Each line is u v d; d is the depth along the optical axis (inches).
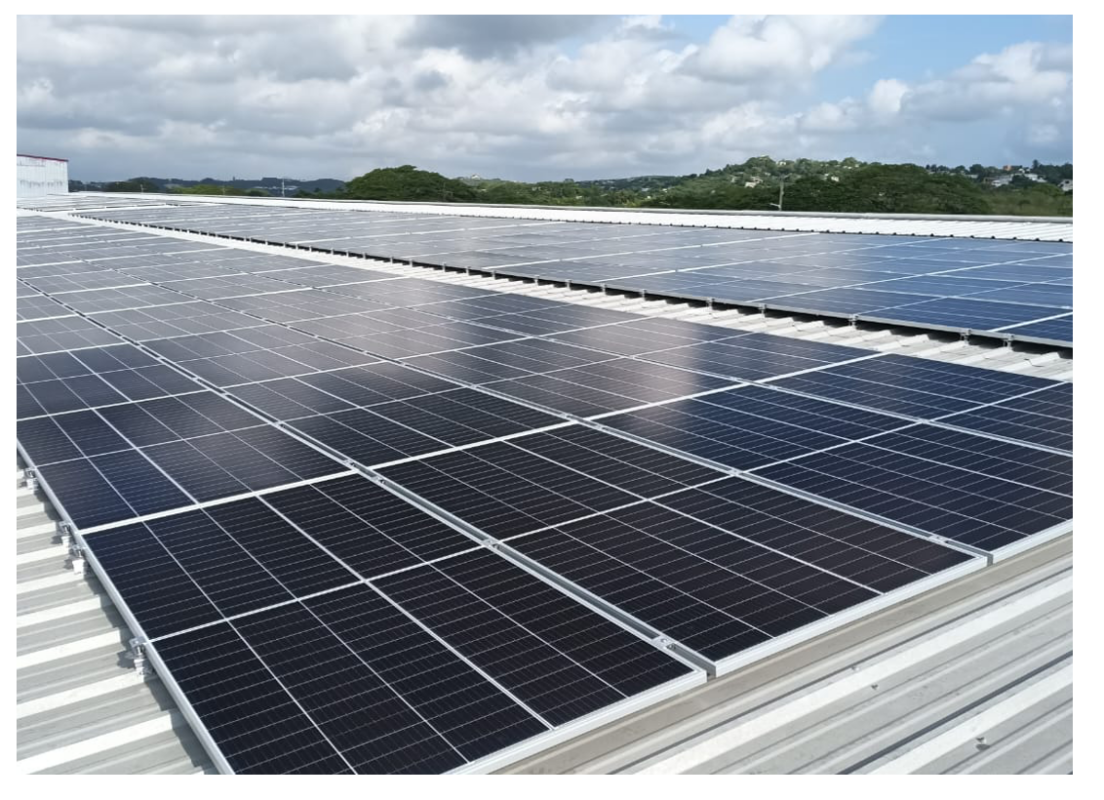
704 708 368.5
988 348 873.5
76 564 468.8
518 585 417.7
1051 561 476.7
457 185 6412.4
